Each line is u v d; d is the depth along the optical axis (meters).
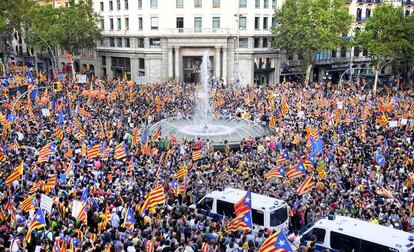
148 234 19.72
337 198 27.12
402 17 79.06
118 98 59.41
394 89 84.69
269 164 34.28
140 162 32.75
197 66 89.69
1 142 36.09
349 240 20.48
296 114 51.19
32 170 28.92
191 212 24.08
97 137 39.78
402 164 33.88
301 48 80.31
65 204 23.08
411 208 25.03
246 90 69.44
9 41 117.19
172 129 48.47
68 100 53.41
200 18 87.38
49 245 18.77
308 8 78.56
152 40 90.19
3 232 19.72
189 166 32.38
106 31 97.31
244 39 88.19
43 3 111.06
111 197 24.52
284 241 17.25
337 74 105.94
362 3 100.19
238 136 47.00
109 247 17.88
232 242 18.52
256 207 23.72
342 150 36.56
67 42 88.31
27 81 64.62
